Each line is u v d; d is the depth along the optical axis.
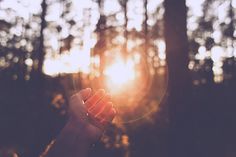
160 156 10.57
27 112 15.40
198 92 19.31
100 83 23.16
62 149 0.95
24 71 31.38
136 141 11.64
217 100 18.12
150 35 37.34
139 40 36.00
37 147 10.93
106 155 9.30
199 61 32.09
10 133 13.60
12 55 35.38
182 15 8.25
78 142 0.95
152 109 14.31
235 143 13.71
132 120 13.31
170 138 8.26
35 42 35.31
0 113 15.68
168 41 8.32
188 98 8.23
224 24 37.25
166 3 8.42
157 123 12.91
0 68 30.00
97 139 0.98
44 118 11.72
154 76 32.25
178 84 8.21
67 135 0.96
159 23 36.88
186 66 8.23
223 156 12.19
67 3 35.47
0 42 36.66
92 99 1.00
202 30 37.69
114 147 9.72
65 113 11.40
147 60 34.09
